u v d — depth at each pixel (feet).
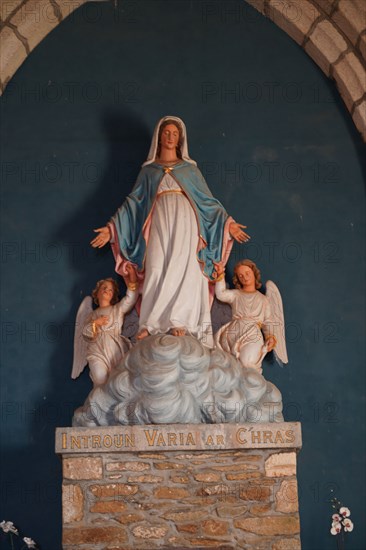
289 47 60.18
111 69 59.88
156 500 49.03
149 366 49.75
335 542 52.80
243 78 59.72
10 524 52.11
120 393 50.37
